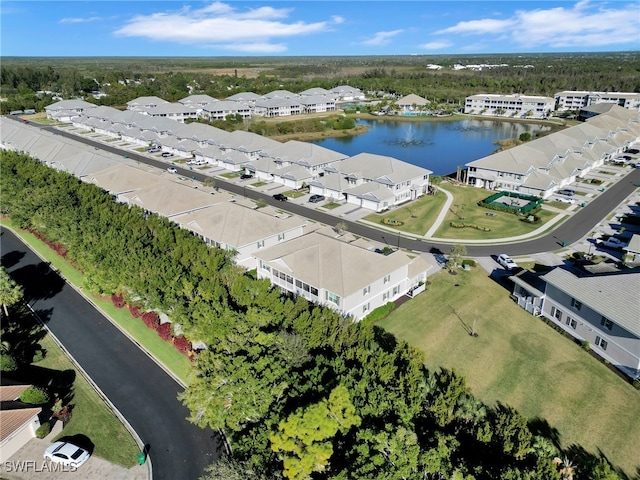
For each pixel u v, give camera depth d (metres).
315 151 102.62
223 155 111.44
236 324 38.88
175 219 70.31
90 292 55.06
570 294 45.41
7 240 71.00
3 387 36.72
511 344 45.53
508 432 30.50
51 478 31.28
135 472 31.95
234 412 31.69
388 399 32.00
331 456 28.39
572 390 39.34
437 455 27.50
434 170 115.75
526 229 74.56
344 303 46.34
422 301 53.53
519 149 98.81
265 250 55.19
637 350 39.41
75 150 103.19
